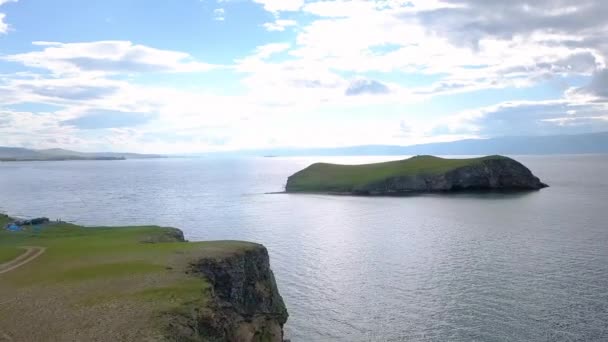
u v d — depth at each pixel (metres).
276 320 39.16
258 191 180.62
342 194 161.50
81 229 66.94
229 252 40.09
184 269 34.62
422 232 81.69
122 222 99.12
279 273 57.22
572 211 102.44
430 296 47.66
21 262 40.03
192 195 164.00
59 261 39.41
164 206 129.12
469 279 52.56
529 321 40.75
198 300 28.30
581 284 49.69
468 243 71.12
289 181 194.75
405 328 40.59
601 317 41.09
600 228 80.94
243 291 38.44
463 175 161.25
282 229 88.56
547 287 49.03
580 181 188.25
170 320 24.92
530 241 71.25
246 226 92.62
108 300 27.78
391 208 117.19
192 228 90.75
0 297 29.14
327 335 40.03
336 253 67.06
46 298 28.56
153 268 34.62
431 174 163.38
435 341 37.97
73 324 24.38
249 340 32.50
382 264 60.22
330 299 47.97
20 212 116.44
